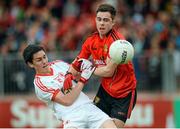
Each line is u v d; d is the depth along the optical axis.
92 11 51.72
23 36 49.38
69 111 25.14
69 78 24.59
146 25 49.59
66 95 24.66
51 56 45.06
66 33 49.19
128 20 49.84
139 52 46.06
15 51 47.84
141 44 47.28
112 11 24.50
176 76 45.34
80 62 24.94
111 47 23.95
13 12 52.66
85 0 53.22
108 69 24.22
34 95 45.38
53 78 25.19
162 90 45.25
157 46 47.84
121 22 49.06
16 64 45.69
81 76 24.64
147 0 52.38
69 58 45.06
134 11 51.44
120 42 23.91
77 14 52.47
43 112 42.34
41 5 53.06
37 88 25.11
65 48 47.72
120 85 25.14
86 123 25.28
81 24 50.25
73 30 49.41
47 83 25.02
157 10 52.00
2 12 52.84
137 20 50.06
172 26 50.44
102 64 25.03
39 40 48.31
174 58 45.31
